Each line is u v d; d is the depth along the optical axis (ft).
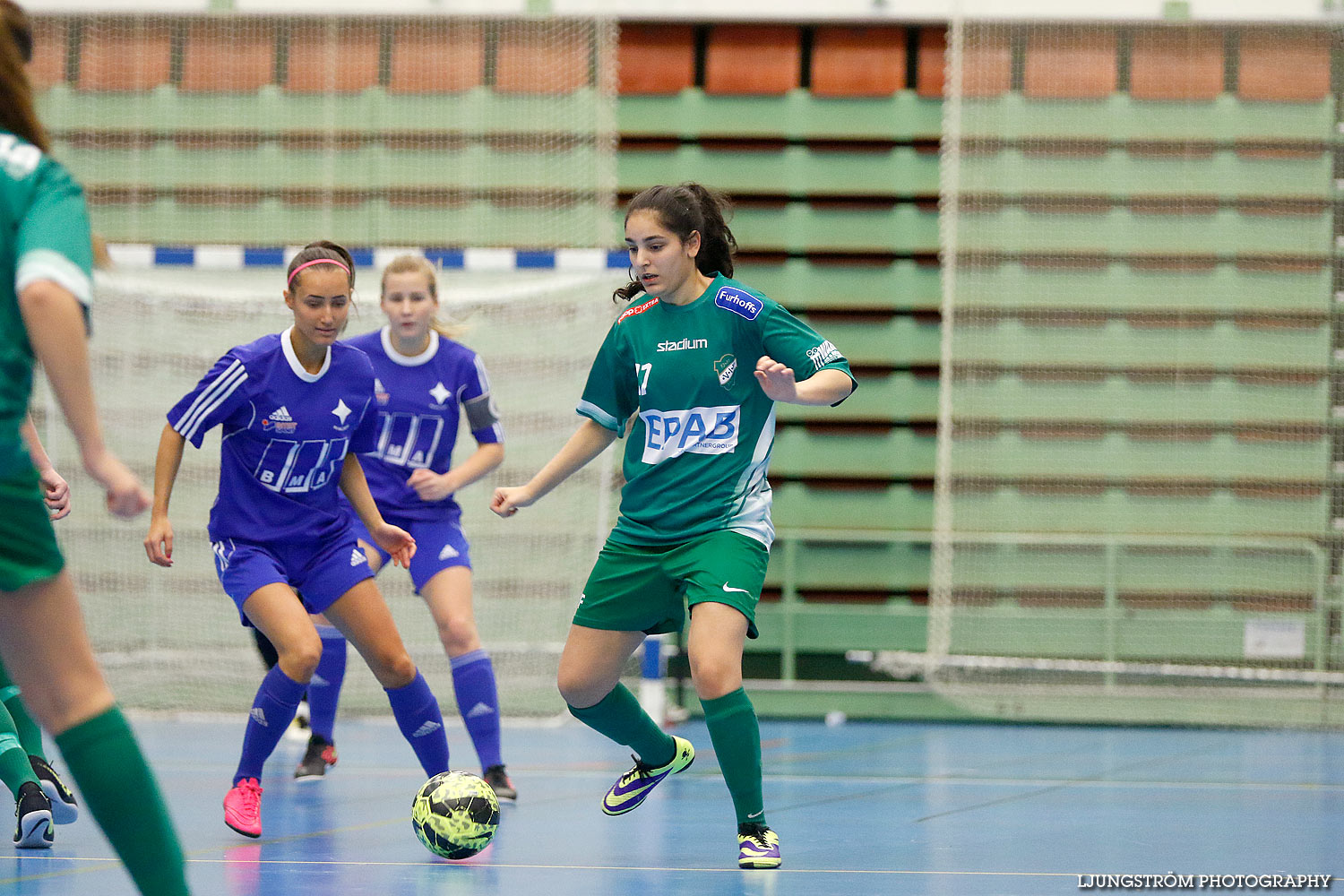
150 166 108.47
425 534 54.29
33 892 35.37
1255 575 98.63
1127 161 106.22
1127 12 103.96
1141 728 92.22
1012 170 106.73
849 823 48.75
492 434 55.62
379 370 54.08
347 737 79.66
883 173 107.55
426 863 39.88
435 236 108.27
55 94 108.06
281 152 108.47
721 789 58.08
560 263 81.56
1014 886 36.40
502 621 93.35
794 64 108.47
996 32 107.14
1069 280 105.60
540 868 39.04
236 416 44.75
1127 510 103.76
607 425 43.60
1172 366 104.68
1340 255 104.47
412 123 108.47
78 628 24.54
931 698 95.09
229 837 44.65
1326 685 92.94
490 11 105.50
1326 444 103.24
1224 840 45.44
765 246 107.65
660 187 40.96
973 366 105.60
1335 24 104.12
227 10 106.63
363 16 106.83
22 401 23.82
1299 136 105.60
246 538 45.62
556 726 89.04
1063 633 98.73
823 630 98.78
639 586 40.40
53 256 22.52
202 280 94.48
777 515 104.63
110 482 22.66
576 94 107.76
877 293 106.93
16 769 41.98
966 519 104.42
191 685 91.97
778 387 35.55
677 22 108.17
